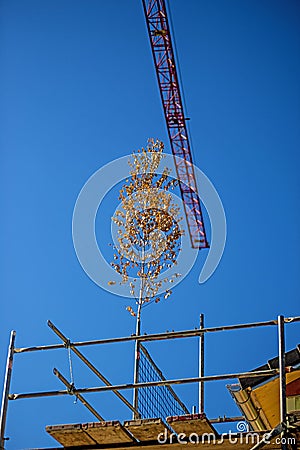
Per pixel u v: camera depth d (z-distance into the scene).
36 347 13.18
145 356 16.08
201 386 15.30
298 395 14.15
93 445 12.52
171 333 12.88
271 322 12.38
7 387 12.85
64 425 12.20
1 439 12.48
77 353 13.47
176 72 39.44
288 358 13.90
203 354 15.66
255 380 14.15
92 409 13.73
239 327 12.55
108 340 13.13
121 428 12.05
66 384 12.86
